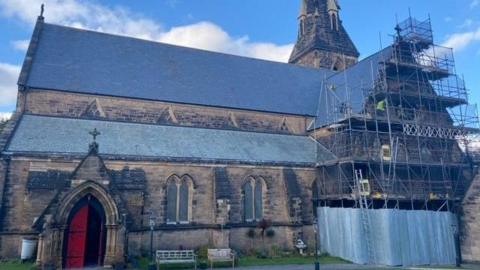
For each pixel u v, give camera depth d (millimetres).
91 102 40562
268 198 38750
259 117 48406
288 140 46906
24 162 30984
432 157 42844
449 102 45656
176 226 33938
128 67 45000
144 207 33406
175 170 35531
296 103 51750
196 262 29141
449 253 37219
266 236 37250
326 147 45656
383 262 34031
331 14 69188
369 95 42031
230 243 35531
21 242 29375
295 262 33188
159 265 28031
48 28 44281
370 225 35250
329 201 40688
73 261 28156
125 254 28172
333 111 46906
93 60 43594
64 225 27188
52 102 38906
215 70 50875
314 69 60094
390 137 39500
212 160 36875
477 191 37438
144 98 42719
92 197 29109
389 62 42750
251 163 38531
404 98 43562
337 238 37719
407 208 39719
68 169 31828
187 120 44594
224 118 46469
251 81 52031
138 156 34094
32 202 29578
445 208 40531
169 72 47188
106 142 35438
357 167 39750
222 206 34844
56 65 40938
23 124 35062
